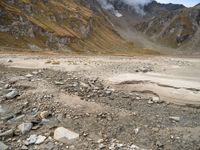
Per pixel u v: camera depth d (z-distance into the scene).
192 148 10.73
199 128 12.76
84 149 10.06
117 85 19.98
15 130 11.24
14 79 18.45
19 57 39.00
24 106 13.63
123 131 11.73
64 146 10.23
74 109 13.51
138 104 15.71
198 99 16.73
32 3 134.38
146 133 11.73
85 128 11.70
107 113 13.42
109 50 177.75
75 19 172.12
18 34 92.56
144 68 31.09
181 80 22.83
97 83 20.06
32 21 107.56
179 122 13.41
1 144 10.05
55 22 143.62
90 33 188.88
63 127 11.50
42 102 14.15
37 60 34.78
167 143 11.02
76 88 17.56
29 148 10.05
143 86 19.52
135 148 10.29
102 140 10.73
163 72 28.92
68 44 124.81
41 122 12.02
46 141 10.52
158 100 16.59
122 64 35.47
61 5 176.38
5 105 13.79
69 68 27.14
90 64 32.47
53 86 17.31
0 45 76.81
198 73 29.39
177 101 16.48
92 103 14.66
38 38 104.56
